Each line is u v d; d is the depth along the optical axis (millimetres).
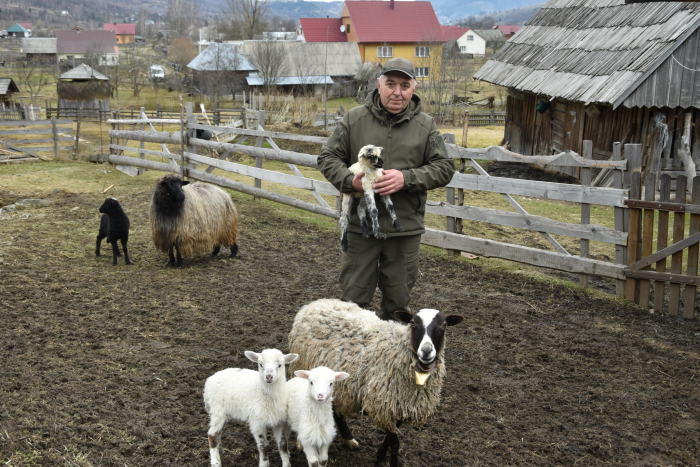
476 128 34844
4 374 4812
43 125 20531
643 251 7484
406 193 4582
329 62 57656
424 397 3840
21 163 17688
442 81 46062
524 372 5582
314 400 3592
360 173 4273
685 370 5715
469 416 4789
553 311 7254
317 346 4219
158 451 3980
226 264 8625
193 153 14125
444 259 9289
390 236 4559
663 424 4777
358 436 4465
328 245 9820
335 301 4539
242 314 6668
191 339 5871
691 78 13570
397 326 4008
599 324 6895
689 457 4332
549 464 4199
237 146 12633
